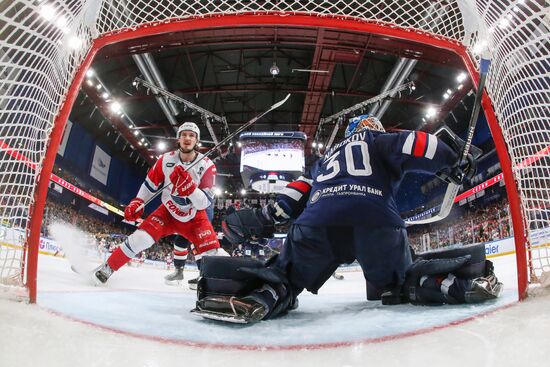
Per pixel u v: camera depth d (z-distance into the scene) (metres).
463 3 1.88
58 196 17.23
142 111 18.62
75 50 1.75
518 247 1.38
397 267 1.90
